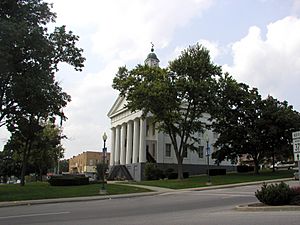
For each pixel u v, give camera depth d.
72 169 127.56
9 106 29.16
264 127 49.00
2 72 24.94
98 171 61.50
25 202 22.84
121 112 69.00
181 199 22.67
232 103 50.84
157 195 28.14
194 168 64.88
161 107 43.56
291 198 14.52
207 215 13.12
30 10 28.05
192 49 45.75
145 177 56.12
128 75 45.00
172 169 56.72
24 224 11.83
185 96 45.25
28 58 27.23
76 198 25.62
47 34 29.58
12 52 26.00
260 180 41.12
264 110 49.34
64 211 16.41
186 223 10.95
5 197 25.52
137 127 63.22
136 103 43.47
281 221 10.62
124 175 62.56
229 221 11.05
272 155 54.31
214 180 41.91
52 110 30.98
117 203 20.91
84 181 38.25
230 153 52.09
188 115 48.03
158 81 43.38
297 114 50.38
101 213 15.22
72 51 30.75
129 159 64.50
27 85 26.27
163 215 13.88
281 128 48.53
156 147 63.19
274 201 14.56
